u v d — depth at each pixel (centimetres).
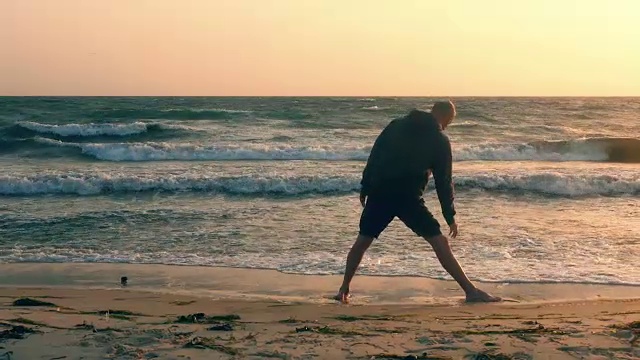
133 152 1978
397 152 552
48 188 1346
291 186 1341
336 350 378
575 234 898
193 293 619
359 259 581
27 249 827
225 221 1007
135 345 385
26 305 551
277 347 384
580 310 535
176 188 1357
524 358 361
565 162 1953
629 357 362
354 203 1186
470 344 391
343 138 2402
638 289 632
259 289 636
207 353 369
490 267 716
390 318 491
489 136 2602
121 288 643
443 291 623
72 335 409
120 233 923
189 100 6325
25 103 4062
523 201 1229
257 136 2462
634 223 989
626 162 1973
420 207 566
